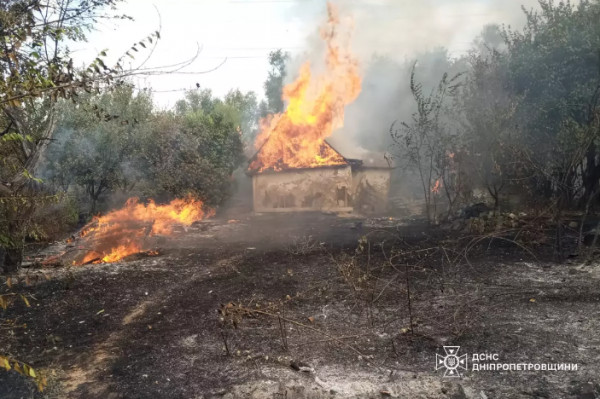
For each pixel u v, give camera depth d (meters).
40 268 8.59
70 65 3.71
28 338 5.04
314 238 11.25
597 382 3.60
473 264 7.55
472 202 13.31
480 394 3.52
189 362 4.30
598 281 6.28
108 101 16.31
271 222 15.91
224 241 11.60
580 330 4.65
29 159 7.73
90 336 5.08
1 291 6.79
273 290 6.63
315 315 5.51
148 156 18.06
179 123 19.50
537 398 3.43
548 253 8.12
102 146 16.17
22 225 7.79
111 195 17.91
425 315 5.30
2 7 5.28
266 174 19.84
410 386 3.67
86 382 3.96
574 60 12.22
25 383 3.90
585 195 12.23
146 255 9.73
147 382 3.91
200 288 6.89
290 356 4.36
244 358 4.34
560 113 11.98
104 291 6.82
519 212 11.10
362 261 8.15
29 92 3.37
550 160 11.83
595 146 10.68
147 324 5.42
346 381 3.82
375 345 4.56
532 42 13.78
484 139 12.07
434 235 10.66
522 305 5.48
